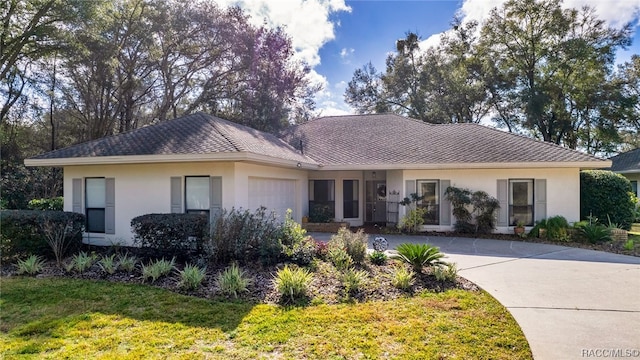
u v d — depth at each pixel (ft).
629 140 116.06
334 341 14.74
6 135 75.66
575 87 98.89
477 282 23.86
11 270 26.27
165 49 84.69
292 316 17.33
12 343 14.53
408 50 114.11
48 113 85.92
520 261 30.76
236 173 34.14
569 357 13.71
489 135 53.88
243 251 26.50
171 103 89.76
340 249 27.30
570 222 45.62
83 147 37.96
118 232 37.32
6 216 28.50
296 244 27.32
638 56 101.50
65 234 29.89
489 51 106.11
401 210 49.39
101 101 80.02
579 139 111.96
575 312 18.39
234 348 14.12
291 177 48.34
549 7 95.76
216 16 83.51
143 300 19.57
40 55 66.85
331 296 20.27
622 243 39.19
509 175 46.73
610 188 47.78
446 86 107.86
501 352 14.02
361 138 57.98
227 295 20.36
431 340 14.92
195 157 32.17
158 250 28.02
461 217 46.62
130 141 37.58
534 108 96.78
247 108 85.25
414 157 48.70
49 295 20.38
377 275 24.29
